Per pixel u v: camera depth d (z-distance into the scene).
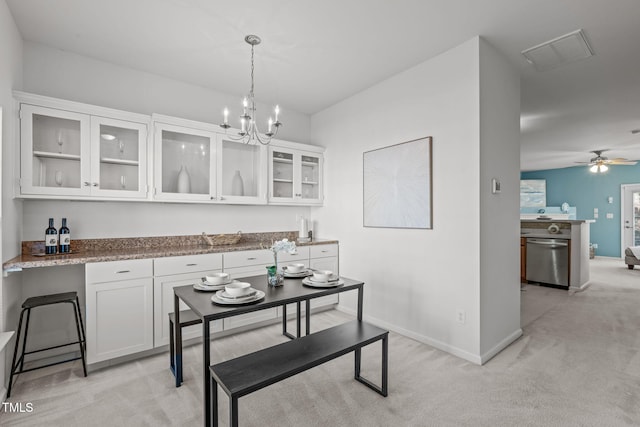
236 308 1.69
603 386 2.14
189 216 3.38
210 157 3.23
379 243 3.36
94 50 2.74
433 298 2.81
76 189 2.53
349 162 3.77
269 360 1.72
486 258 2.56
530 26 2.37
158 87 3.20
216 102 3.57
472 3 2.11
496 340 2.68
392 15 2.25
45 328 2.60
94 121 2.62
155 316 2.64
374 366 2.44
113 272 2.44
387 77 3.25
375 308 3.40
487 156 2.57
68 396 2.04
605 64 2.96
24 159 2.33
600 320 3.49
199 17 2.28
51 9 2.19
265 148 3.65
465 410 1.89
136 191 2.82
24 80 2.56
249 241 3.83
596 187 8.42
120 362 2.51
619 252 8.07
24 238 2.53
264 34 2.50
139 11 2.22
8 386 2.04
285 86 3.47
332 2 2.11
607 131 5.25
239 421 1.79
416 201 2.94
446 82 2.72
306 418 1.82
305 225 4.07
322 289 2.09
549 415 1.84
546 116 4.49
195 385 2.18
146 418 1.82
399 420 1.80
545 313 3.75
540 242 5.25
